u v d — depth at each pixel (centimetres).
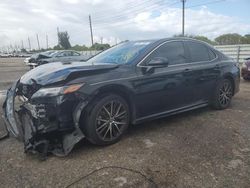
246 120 509
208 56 556
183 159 346
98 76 380
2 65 2695
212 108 586
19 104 387
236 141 406
